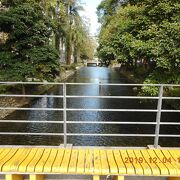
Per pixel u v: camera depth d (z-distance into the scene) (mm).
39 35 19047
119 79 45844
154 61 10609
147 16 10992
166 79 10477
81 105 21266
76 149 4445
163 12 10391
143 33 10609
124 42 11375
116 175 3740
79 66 88750
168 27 9609
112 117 17266
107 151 4359
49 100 23672
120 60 13789
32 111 18547
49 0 29984
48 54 18984
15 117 16812
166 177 4180
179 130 14172
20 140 12648
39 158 4016
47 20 20906
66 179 4211
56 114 17641
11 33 18266
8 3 19812
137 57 11531
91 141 12453
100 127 14820
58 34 40688
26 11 18453
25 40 18422
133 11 11555
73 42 61094
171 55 9625
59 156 4109
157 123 4762
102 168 3707
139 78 35438
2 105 17891
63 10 38344
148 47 10031
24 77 18375
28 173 3697
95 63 112312
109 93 29328
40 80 19500
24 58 18906
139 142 12336
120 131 14188
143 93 11234
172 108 17625
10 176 3703
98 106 20844
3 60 18031
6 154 4168
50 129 14258
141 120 16531
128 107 20344
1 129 14367
